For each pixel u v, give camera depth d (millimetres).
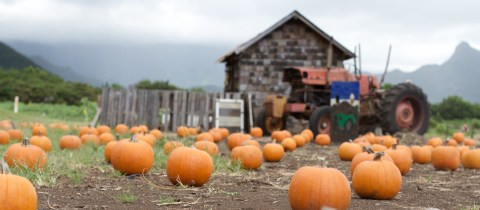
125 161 8000
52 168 7941
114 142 9984
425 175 9523
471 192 7305
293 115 19672
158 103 21469
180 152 7109
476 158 10906
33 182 6828
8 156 7734
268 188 7168
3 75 55594
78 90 54062
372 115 18516
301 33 25094
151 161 8266
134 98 21484
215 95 21609
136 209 5316
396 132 18266
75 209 5223
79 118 30562
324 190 5102
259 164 9359
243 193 6590
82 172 8109
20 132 15156
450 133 30672
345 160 11703
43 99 50625
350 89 16609
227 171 8797
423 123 18844
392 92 18281
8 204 4285
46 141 11453
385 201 6301
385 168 6426
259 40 24656
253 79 24578
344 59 26016
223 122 21469
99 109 21453
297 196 5188
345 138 16641
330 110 16828
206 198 6109
